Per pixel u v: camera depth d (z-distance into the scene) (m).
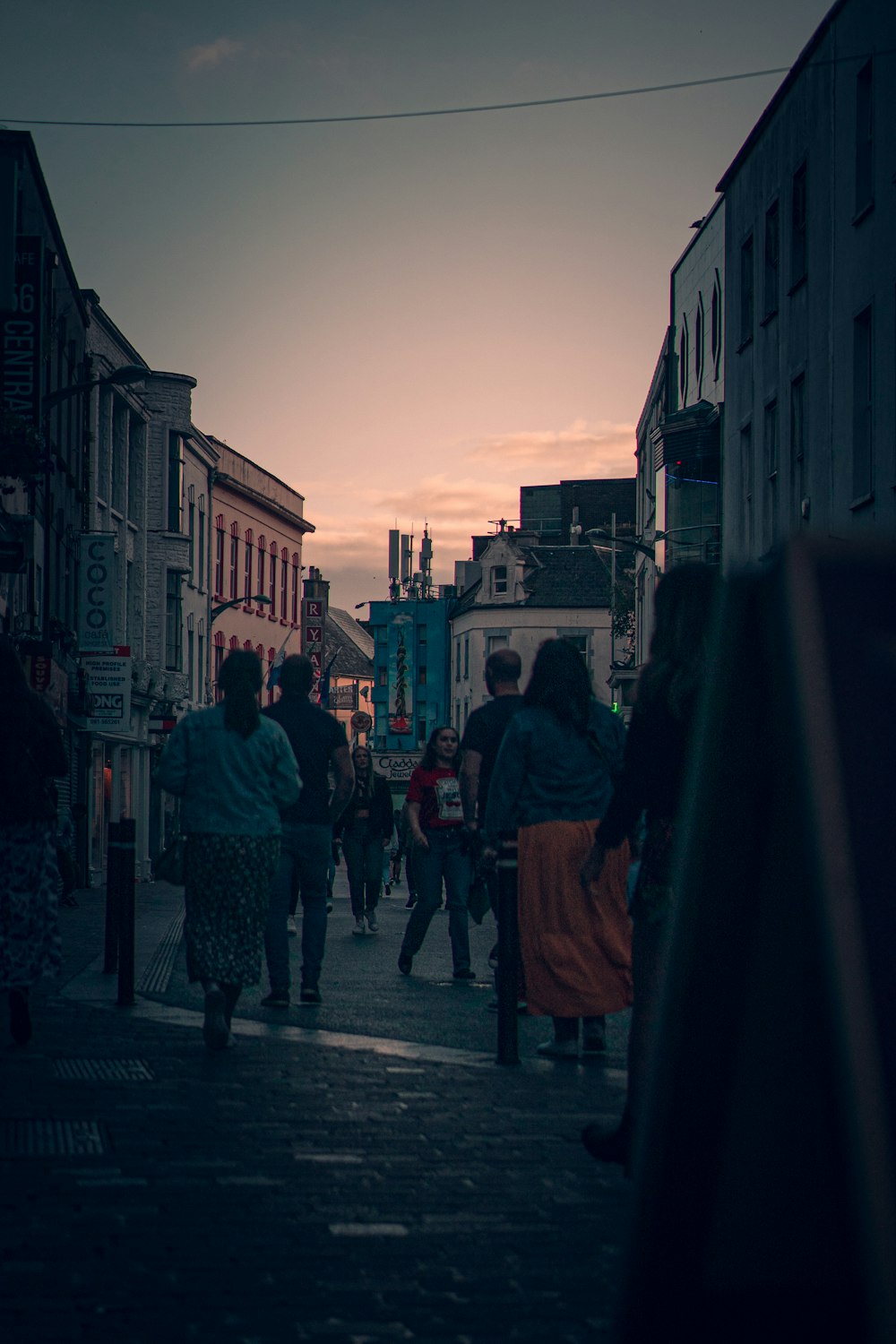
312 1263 4.86
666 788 6.07
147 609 55.56
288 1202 5.57
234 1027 9.78
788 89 31.36
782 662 2.76
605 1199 5.65
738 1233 2.86
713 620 3.00
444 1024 10.12
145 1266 4.80
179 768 9.02
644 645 57.06
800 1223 2.85
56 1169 6.00
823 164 29.00
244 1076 8.02
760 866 2.89
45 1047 8.87
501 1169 6.09
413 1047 9.01
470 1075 8.12
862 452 26.91
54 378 36.78
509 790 8.48
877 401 25.77
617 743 8.58
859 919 2.57
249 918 8.95
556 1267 4.84
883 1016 2.53
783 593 2.77
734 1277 2.85
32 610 31.16
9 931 8.79
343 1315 4.37
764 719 2.92
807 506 29.67
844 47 27.53
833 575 2.76
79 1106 7.21
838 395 27.95
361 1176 5.95
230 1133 6.68
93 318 46.53
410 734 116.31
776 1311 2.84
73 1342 4.11
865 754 2.64
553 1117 7.07
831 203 28.44
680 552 41.88
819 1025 2.86
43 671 29.30
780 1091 2.87
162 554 55.75
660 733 6.07
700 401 41.19
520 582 103.25
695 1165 2.86
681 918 2.91
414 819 13.34
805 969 2.87
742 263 36.12
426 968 14.36
